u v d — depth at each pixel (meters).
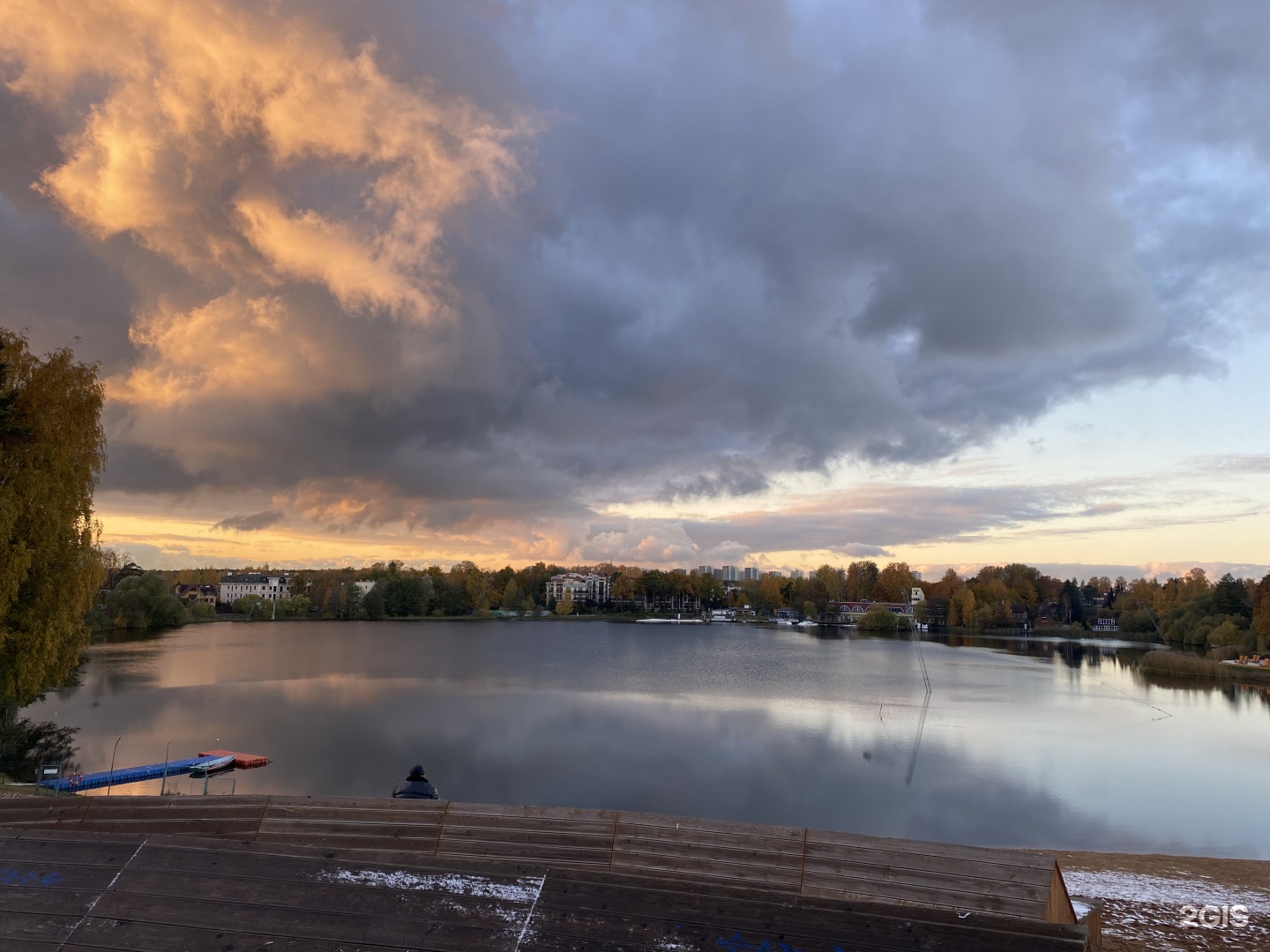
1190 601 139.00
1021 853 10.22
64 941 8.15
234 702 57.53
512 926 8.46
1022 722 55.41
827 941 8.41
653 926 8.57
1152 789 36.06
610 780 36.03
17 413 29.22
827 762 40.94
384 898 8.88
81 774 33.28
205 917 8.52
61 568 29.41
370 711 54.56
